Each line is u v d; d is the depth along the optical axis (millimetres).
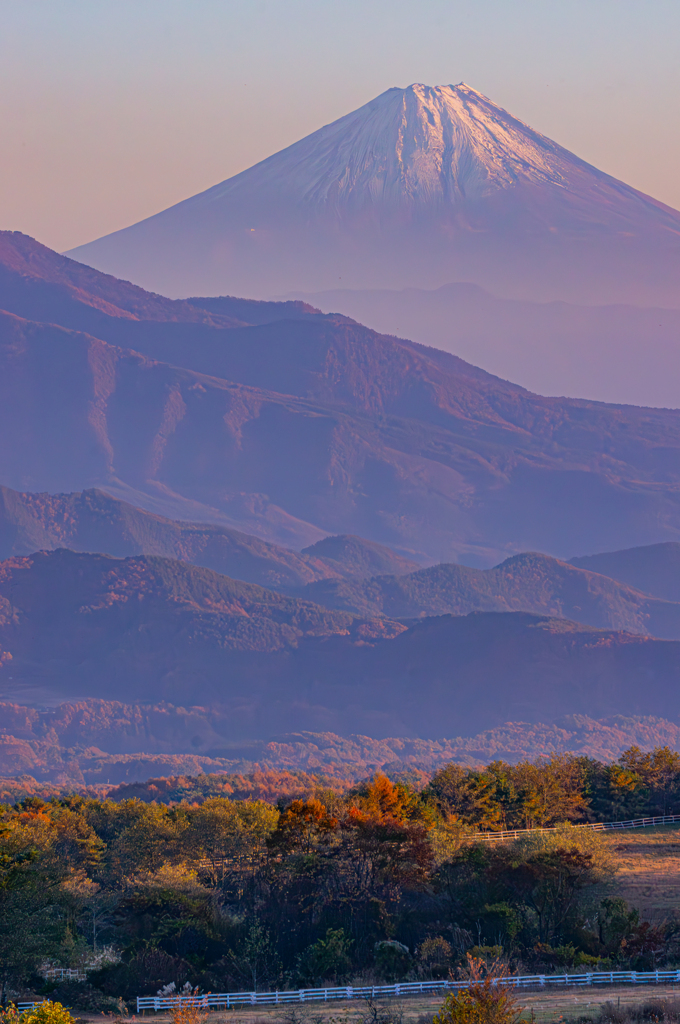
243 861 191500
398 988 144250
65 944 155500
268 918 170500
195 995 139625
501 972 112062
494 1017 105688
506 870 177125
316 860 175750
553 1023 122750
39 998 143125
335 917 170000
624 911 172250
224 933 164875
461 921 170125
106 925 171500
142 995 147625
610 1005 127875
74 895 176000
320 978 154375
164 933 162500
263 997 142125
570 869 177750
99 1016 136250
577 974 149875
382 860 175750
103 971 150625
